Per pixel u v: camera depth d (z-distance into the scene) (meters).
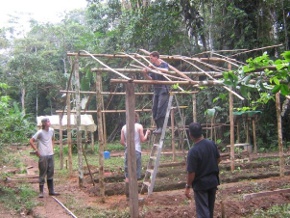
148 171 8.38
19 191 8.87
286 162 12.35
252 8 16.95
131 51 17.69
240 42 16.55
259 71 4.45
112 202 7.81
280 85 3.70
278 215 6.23
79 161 9.30
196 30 17.48
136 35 17.09
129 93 5.68
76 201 7.96
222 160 13.31
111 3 21.62
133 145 5.72
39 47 32.81
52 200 8.08
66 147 17.53
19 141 9.55
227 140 17.98
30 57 29.27
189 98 17.56
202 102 17.52
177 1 16.78
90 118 17.12
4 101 9.41
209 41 17.58
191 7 17.28
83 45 20.17
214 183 5.14
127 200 7.64
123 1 21.45
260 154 15.20
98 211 7.07
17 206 7.60
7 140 9.09
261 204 6.85
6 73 29.50
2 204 7.76
